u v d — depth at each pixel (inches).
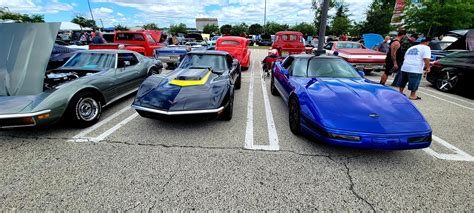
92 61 184.9
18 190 84.4
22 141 123.0
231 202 79.8
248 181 91.7
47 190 84.5
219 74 172.2
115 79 172.9
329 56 180.5
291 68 176.1
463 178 96.0
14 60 125.0
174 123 153.2
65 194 82.5
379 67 344.8
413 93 227.6
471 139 135.7
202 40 808.9
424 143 100.1
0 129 111.3
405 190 87.7
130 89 197.6
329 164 105.3
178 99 128.4
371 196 84.2
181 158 108.4
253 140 129.5
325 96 120.7
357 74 162.7
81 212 74.5
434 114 182.4
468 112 188.2
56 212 74.4
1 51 126.0
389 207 78.9
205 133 138.1
